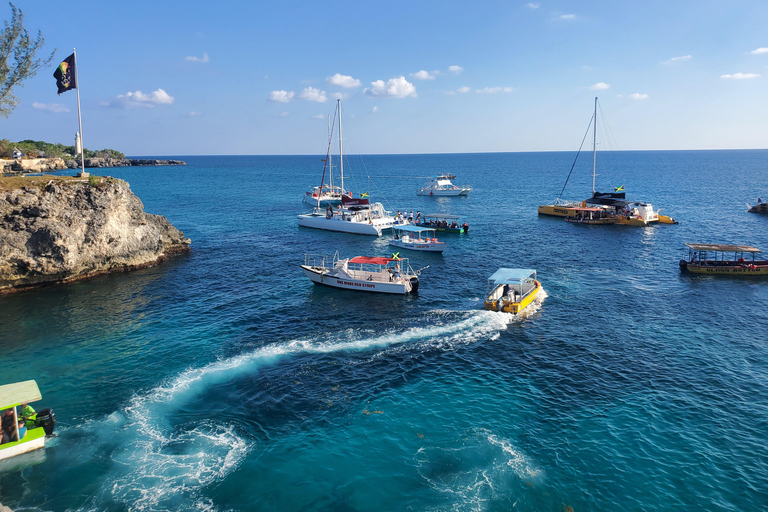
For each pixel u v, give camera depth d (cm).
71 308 4528
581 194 14850
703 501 2045
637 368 3253
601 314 4297
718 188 15500
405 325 4075
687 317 4206
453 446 2416
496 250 7025
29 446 2402
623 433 2517
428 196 14988
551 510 2003
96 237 5459
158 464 2303
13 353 3553
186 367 3303
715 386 2998
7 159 15462
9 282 4962
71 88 5844
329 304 4653
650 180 19312
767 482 2152
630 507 2016
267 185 19325
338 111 10712
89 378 3161
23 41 5547
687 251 6788
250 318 4272
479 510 1997
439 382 3086
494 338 3778
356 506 2028
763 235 7806
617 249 6969
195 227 9244
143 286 5256
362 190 17538
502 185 18562
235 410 2764
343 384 3064
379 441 2466
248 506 2036
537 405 2797
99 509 2030
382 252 7050
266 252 7062
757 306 4475
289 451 2394
